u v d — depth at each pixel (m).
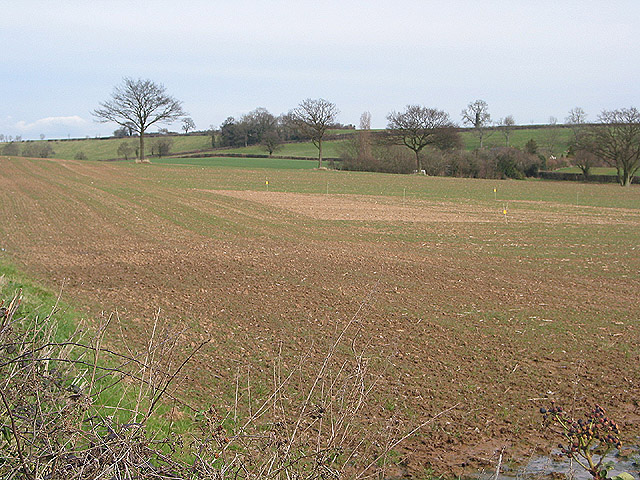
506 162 85.31
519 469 6.81
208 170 69.69
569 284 17.86
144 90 78.50
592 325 13.20
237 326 12.38
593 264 21.41
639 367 10.41
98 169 63.97
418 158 84.50
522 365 10.41
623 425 8.02
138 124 79.69
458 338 12.00
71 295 14.80
